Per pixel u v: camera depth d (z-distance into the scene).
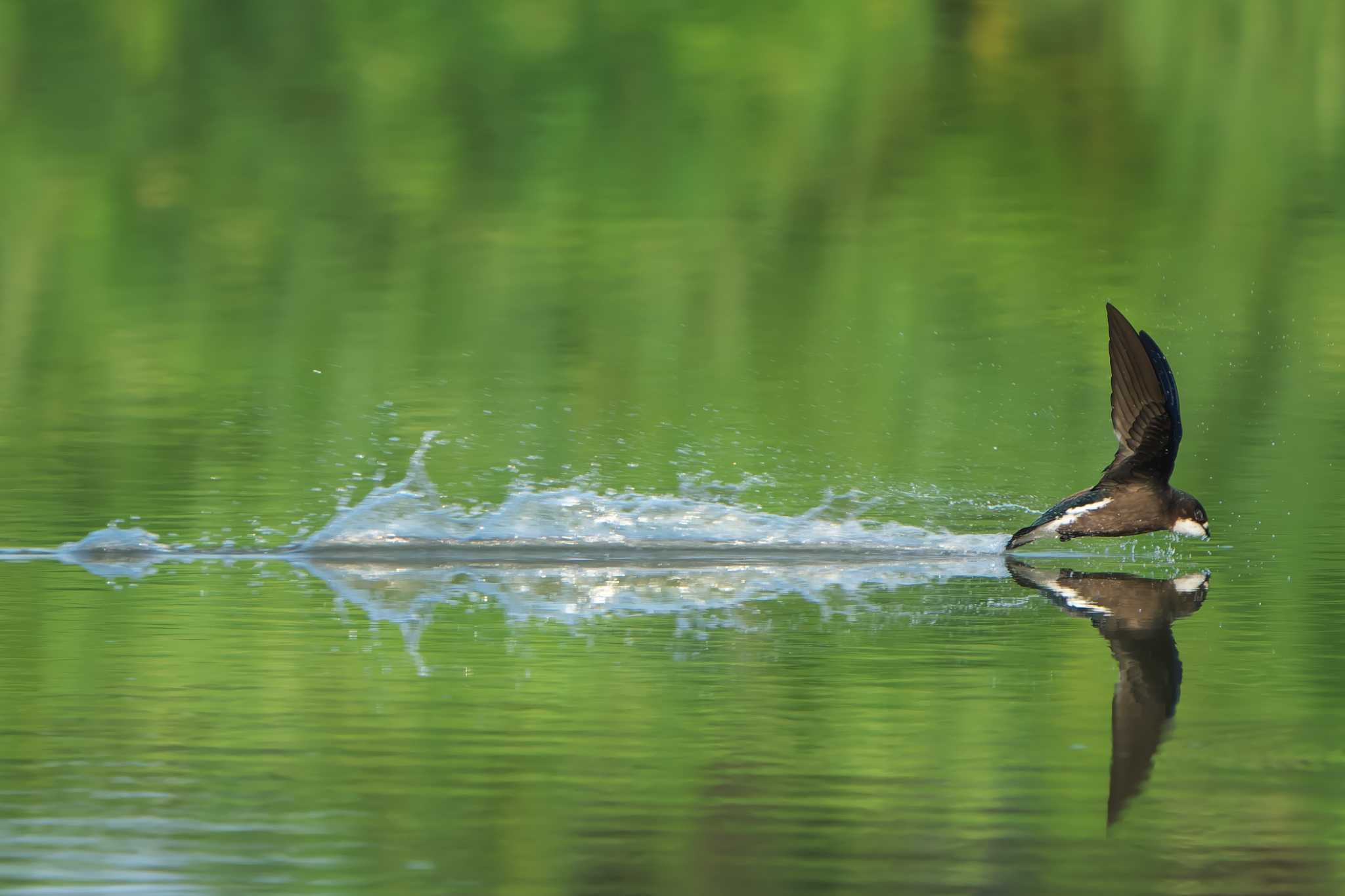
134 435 45.16
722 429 45.88
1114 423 33.28
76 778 22.70
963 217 69.81
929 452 44.03
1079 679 26.66
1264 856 20.42
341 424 46.31
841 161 77.31
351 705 25.53
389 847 20.67
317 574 33.81
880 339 55.41
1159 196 73.12
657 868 20.20
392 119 81.25
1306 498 39.59
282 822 21.36
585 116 81.81
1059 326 56.88
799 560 35.31
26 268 62.91
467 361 52.75
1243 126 82.44
